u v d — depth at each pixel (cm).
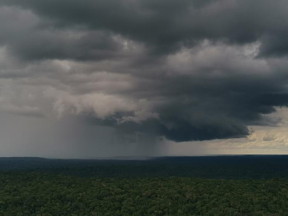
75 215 15362
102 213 15638
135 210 15862
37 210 16100
